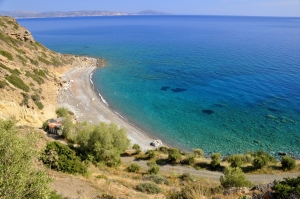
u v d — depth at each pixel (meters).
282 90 64.81
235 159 32.09
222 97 61.72
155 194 18.95
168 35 191.75
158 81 75.19
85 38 173.12
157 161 33.62
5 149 11.00
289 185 15.05
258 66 89.44
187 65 94.25
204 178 28.41
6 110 36.22
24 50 68.19
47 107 47.91
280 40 156.75
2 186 9.79
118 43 148.25
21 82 46.06
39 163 20.44
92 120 48.12
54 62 77.62
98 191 17.59
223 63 95.88
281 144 41.09
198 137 44.22
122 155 35.41
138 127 47.44
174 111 54.50
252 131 45.56
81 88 65.56
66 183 18.09
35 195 10.88
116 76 79.56
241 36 181.38
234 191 16.75
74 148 30.67
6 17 75.50
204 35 189.75
